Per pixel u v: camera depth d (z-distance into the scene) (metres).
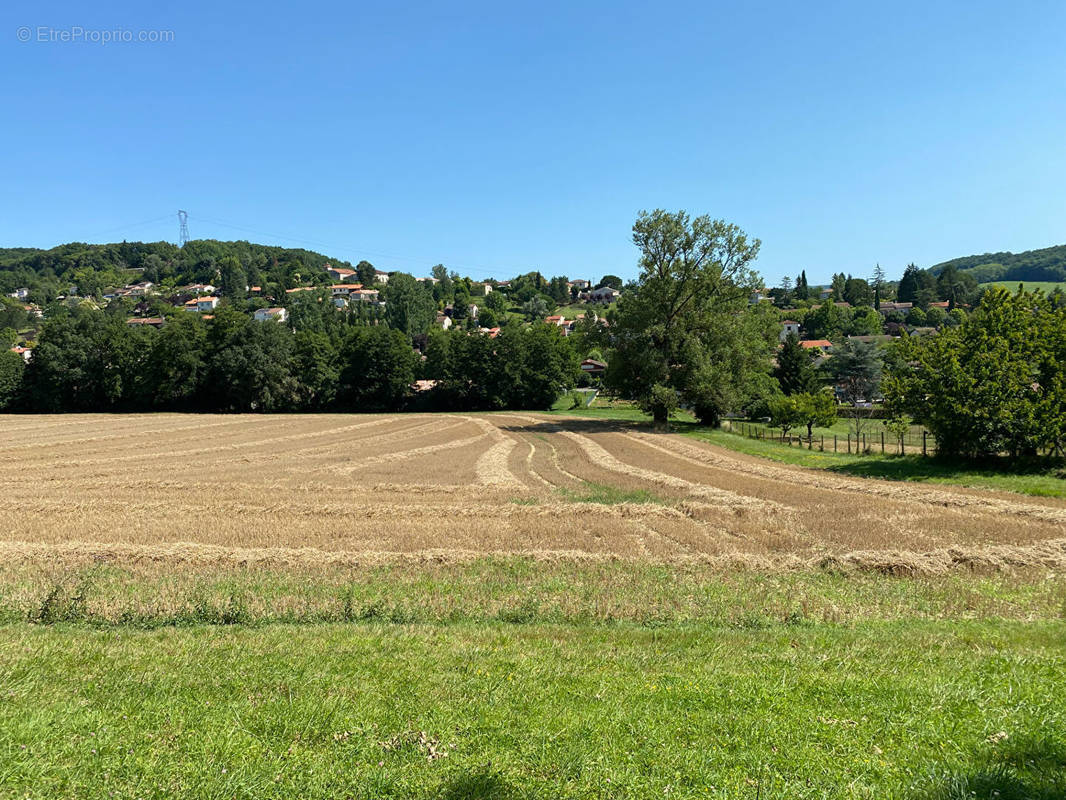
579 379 127.50
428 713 6.56
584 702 6.91
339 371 94.81
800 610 11.12
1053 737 5.95
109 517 19.38
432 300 194.88
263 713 6.46
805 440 49.66
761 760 5.60
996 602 11.79
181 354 88.31
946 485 26.55
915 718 6.46
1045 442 27.31
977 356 28.59
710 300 56.03
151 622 10.42
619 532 17.64
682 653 8.78
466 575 13.35
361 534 17.19
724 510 20.77
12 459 36.38
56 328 88.75
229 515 20.11
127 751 5.64
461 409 97.00
